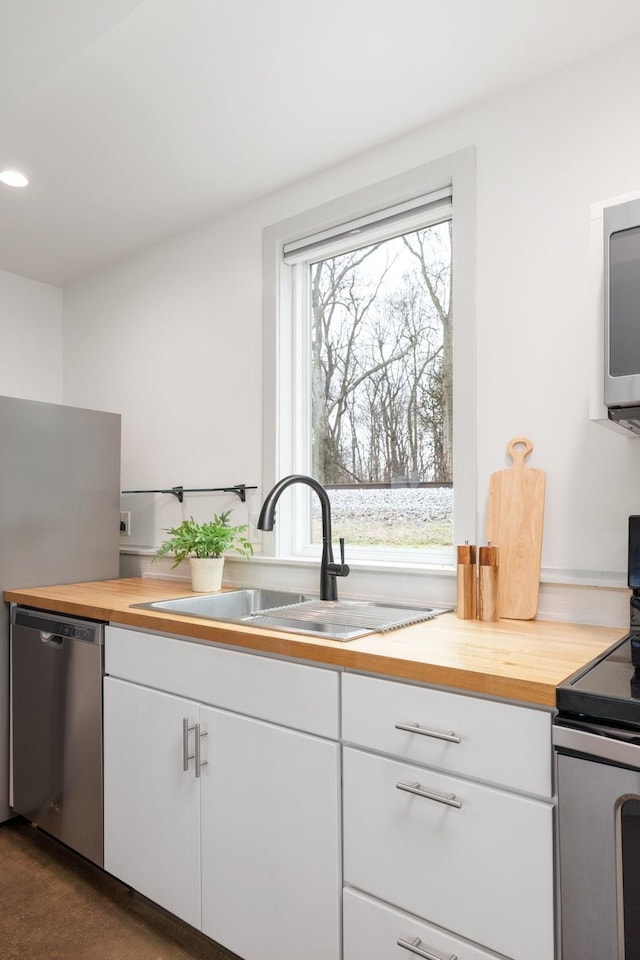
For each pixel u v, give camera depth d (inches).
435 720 46.3
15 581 91.9
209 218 103.3
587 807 38.4
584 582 63.3
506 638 56.4
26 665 86.9
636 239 48.1
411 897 47.0
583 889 38.4
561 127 66.8
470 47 64.3
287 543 92.4
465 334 72.1
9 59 59.6
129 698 71.1
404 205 80.4
